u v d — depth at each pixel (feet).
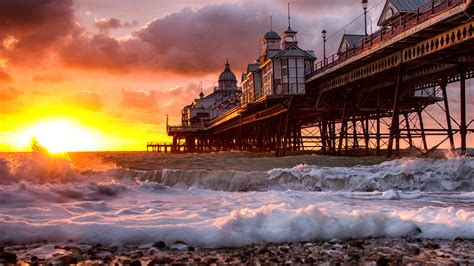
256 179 67.77
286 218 27.73
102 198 41.34
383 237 27.27
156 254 22.25
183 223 27.96
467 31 87.20
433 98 175.42
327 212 30.04
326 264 21.08
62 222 26.73
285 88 179.93
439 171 68.64
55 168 54.34
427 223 29.32
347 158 120.16
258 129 272.10
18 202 34.37
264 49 221.25
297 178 67.26
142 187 49.90
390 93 175.63
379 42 114.11
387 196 50.19
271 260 21.57
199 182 69.62
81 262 20.47
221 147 430.20
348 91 161.38
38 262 20.18
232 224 26.09
